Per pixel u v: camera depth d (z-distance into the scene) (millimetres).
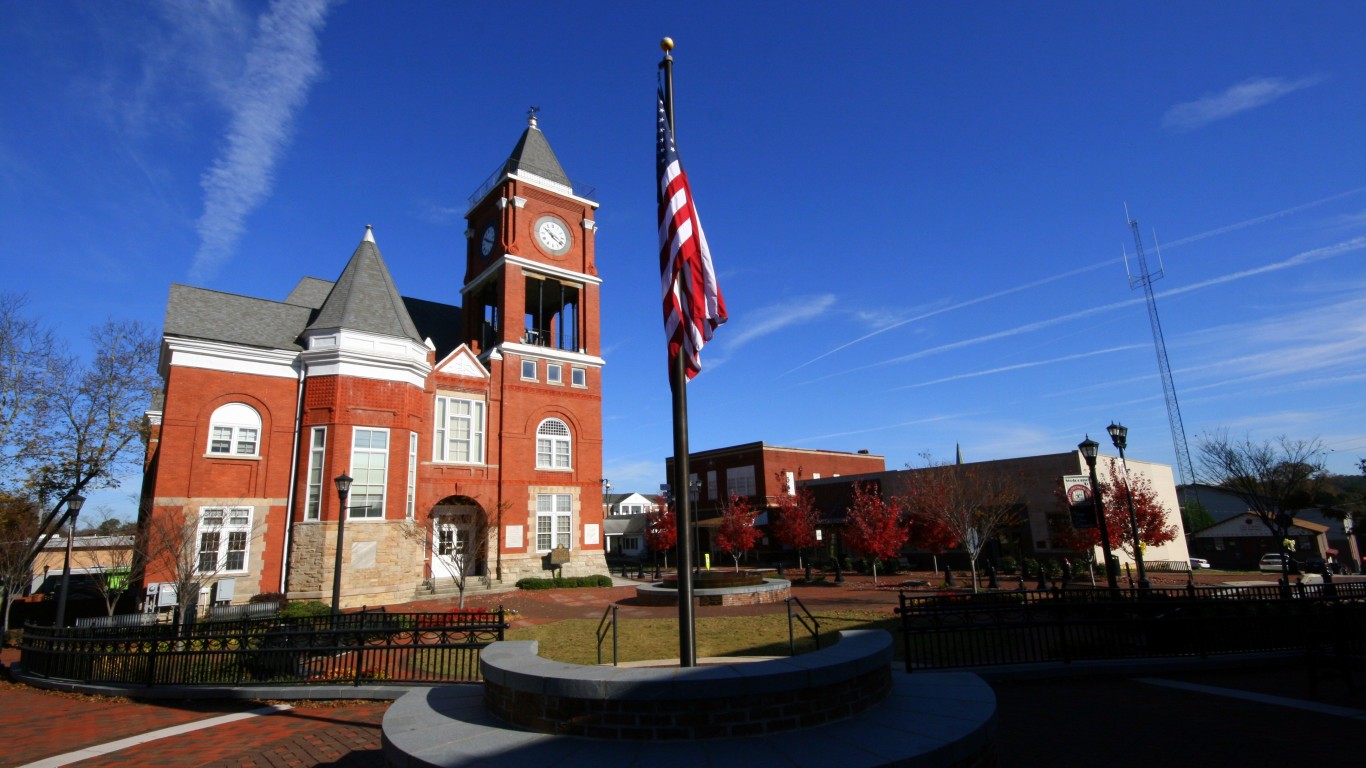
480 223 39219
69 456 26016
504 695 6797
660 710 5848
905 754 5297
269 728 10031
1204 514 55250
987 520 30922
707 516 57031
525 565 32594
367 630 11953
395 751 6012
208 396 25391
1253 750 7375
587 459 36094
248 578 24844
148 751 9039
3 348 24969
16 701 13172
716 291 8836
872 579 32938
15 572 20891
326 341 27094
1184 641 12000
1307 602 12273
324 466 25766
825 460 58281
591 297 38250
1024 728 8477
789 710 5980
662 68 9422
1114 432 18484
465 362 32812
